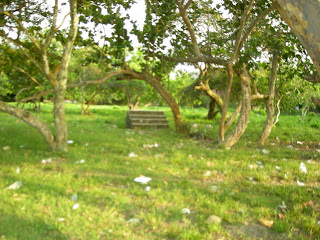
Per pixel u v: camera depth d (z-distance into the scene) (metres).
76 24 6.27
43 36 8.40
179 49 10.12
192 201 3.82
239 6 7.71
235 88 15.00
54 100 6.43
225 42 8.48
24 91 9.52
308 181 5.12
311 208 3.75
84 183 4.28
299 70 8.43
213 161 6.23
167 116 21.09
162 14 8.66
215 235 2.96
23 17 7.60
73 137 8.54
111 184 4.43
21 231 2.79
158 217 3.28
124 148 7.31
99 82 9.10
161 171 5.29
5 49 8.22
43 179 4.37
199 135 10.30
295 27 1.84
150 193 3.99
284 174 5.38
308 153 7.81
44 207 3.37
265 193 4.35
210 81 15.23
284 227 3.15
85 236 2.80
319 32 1.70
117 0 8.41
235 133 8.47
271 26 8.05
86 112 20.66
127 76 11.23
